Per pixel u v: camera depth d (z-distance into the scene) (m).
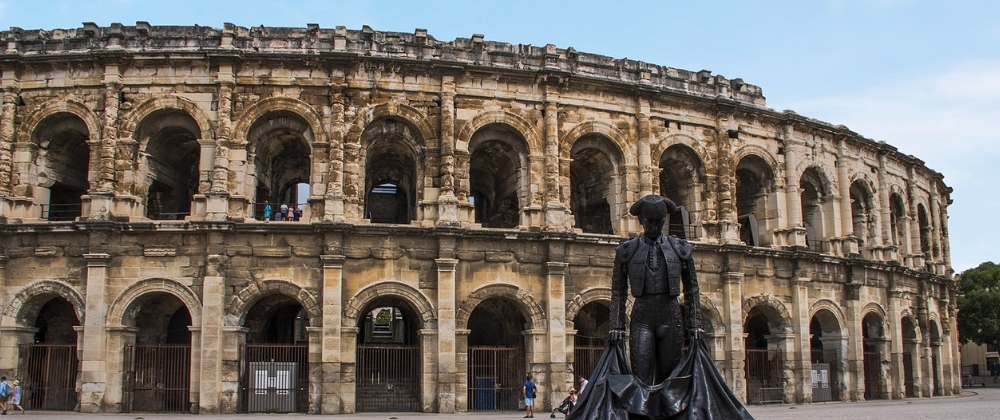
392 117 45.94
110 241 42.91
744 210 57.75
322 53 44.88
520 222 47.16
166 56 44.50
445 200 44.78
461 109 46.81
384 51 46.62
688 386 16.81
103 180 43.41
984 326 91.62
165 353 44.12
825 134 58.53
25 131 44.69
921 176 71.06
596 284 47.34
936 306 69.00
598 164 51.91
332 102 45.06
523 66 48.50
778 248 54.38
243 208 43.94
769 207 55.59
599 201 52.00
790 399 52.25
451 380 43.19
